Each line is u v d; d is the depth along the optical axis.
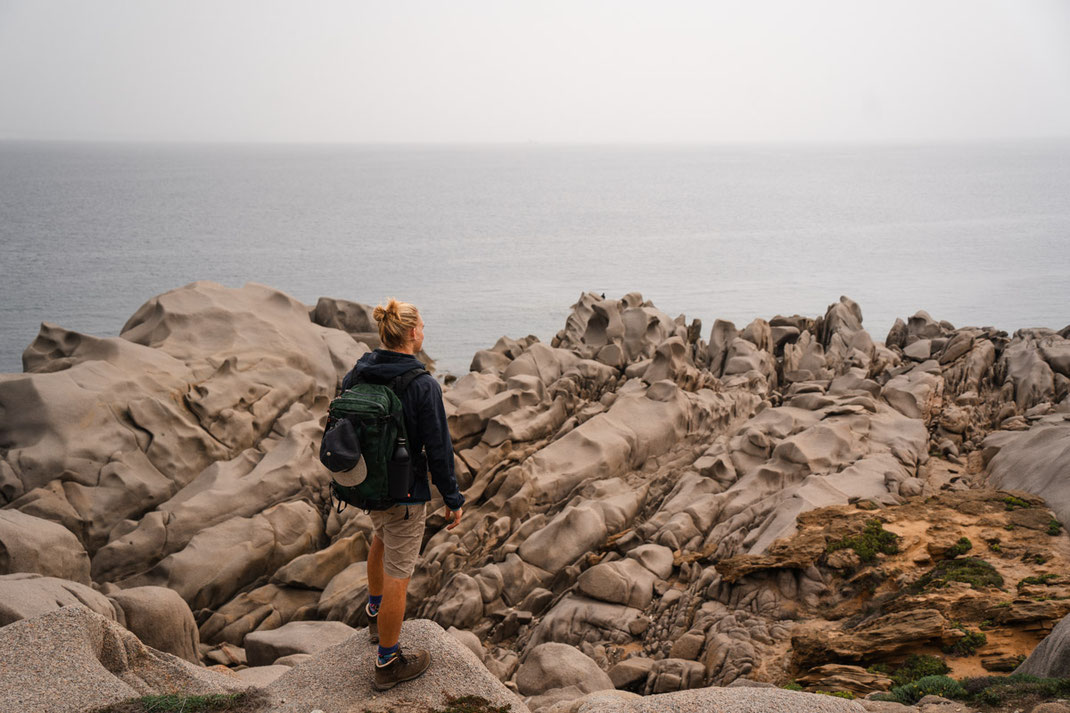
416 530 4.96
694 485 17.05
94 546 16.88
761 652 11.25
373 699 4.88
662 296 70.38
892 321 59.81
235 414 20.47
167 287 73.56
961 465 16.98
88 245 103.44
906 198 196.00
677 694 5.06
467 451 19.53
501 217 155.12
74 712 4.62
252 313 24.59
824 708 4.85
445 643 5.34
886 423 18.45
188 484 18.59
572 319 27.94
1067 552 12.15
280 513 16.86
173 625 11.52
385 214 159.00
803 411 19.44
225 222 138.12
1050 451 15.16
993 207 166.00
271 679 9.89
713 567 13.60
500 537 16.78
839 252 100.69
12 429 18.08
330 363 25.12
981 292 70.56
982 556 12.27
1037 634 10.15
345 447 4.55
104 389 19.00
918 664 9.95
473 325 56.97
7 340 52.50
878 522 13.34
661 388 20.56
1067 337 22.81
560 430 20.44
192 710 4.76
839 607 11.92
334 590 15.50
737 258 96.12
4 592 10.23
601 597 13.73
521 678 11.29
